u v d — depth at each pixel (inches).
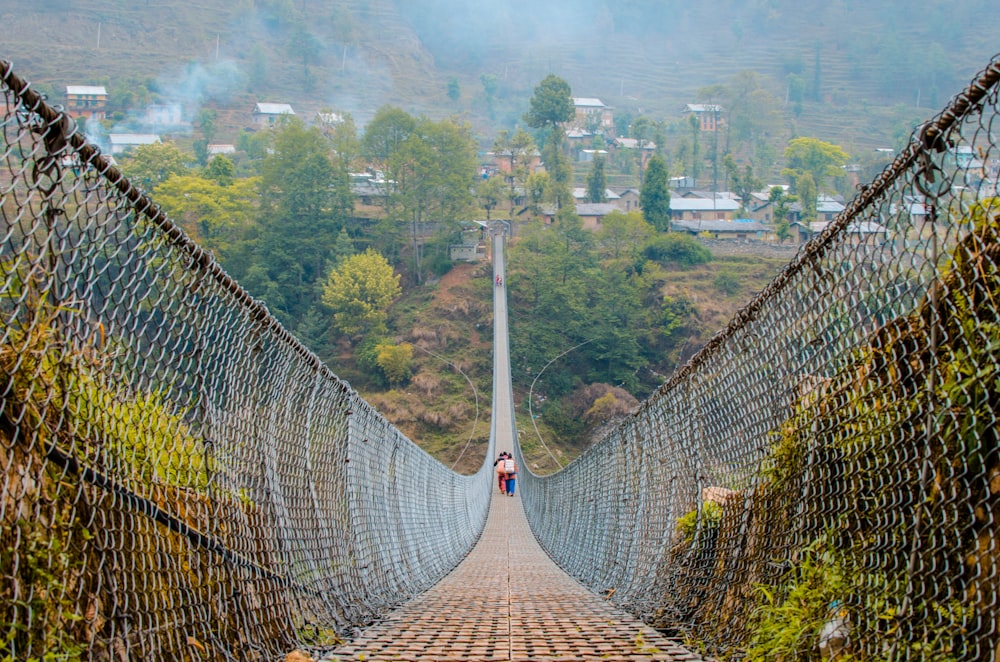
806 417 141.9
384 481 283.3
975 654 94.4
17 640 84.7
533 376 2630.4
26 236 82.5
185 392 123.1
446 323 2800.2
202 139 4690.0
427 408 2433.6
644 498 260.5
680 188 4227.4
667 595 215.5
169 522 118.1
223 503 138.0
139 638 107.0
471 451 2293.3
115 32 5999.0
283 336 166.2
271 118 5275.6
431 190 3225.9
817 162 3983.8
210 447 131.6
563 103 4055.1
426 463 415.8
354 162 3580.2
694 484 203.6
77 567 97.2
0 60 76.5
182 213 2768.2
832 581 125.9
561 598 267.4
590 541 372.5
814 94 6407.5
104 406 101.8
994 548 90.5
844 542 130.1
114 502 104.2
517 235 3467.0
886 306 112.3
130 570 107.5
